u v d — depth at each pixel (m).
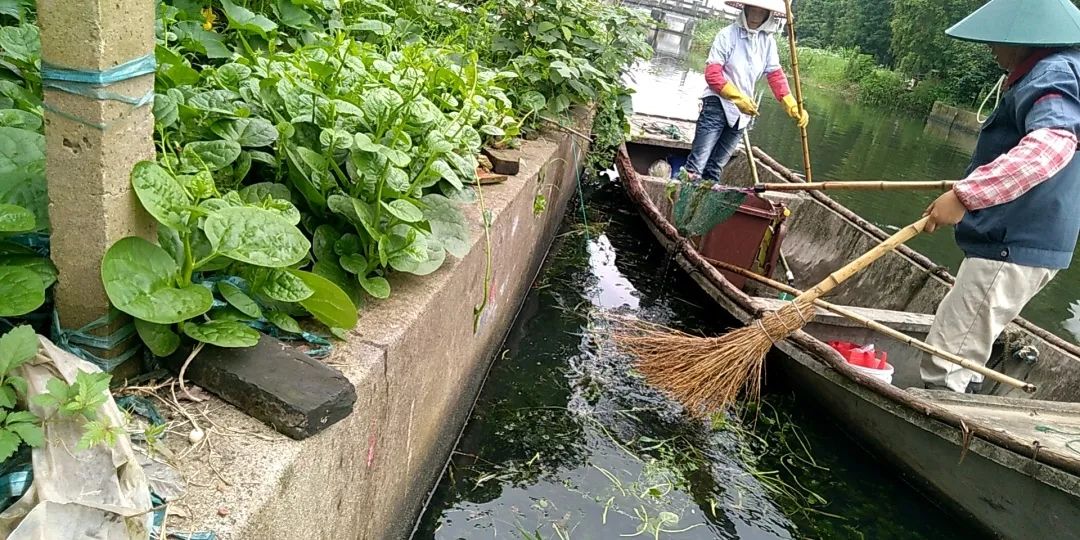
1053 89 3.37
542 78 4.88
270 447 1.56
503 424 3.78
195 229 1.75
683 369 3.96
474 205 3.25
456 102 3.07
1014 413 3.57
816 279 5.88
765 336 3.80
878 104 28.38
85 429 1.27
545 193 4.69
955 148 18.19
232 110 2.22
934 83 27.23
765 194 6.34
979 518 3.38
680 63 25.33
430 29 4.79
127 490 1.23
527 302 5.09
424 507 3.12
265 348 1.71
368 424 1.97
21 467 1.28
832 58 33.12
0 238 1.53
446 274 2.59
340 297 1.88
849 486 3.73
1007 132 3.66
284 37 3.47
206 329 1.65
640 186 6.23
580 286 5.52
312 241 2.36
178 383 1.66
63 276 1.51
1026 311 7.26
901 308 5.14
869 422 3.75
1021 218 3.62
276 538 1.52
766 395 4.35
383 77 2.71
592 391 4.19
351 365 1.91
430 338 2.47
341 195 2.31
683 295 5.50
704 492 3.55
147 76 1.49
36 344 1.33
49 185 1.45
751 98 6.14
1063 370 4.05
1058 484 2.99
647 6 34.28
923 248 8.51
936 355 3.76
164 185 1.56
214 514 1.36
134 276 1.52
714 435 3.96
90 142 1.42
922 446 3.49
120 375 1.62
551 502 3.30
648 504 3.39
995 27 3.58
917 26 27.36
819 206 6.23
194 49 2.86
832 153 13.86
